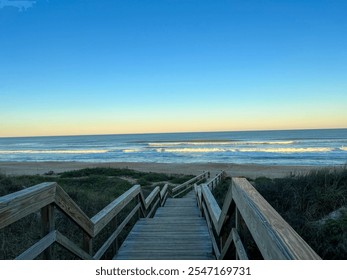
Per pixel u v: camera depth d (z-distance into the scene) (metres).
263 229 1.56
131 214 5.51
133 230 5.71
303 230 4.44
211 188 11.98
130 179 21.67
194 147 73.81
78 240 4.78
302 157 43.88
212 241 4.34
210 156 50.59
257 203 1.81
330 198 5.31
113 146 90.38
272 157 45.47
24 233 4.62
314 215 5.14
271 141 88.62
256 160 42.38
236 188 2.37
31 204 2.07
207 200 5.14
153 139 138.50
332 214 5.06
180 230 5.66
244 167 34.31
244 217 2.06
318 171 6.89
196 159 46.84
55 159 52.88
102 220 3.68
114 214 4.26
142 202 7.13
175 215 8.29
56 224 5.26
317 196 5.48
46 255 2.43
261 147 66.44
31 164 43.28
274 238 1.39
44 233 2.42
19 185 8.75
